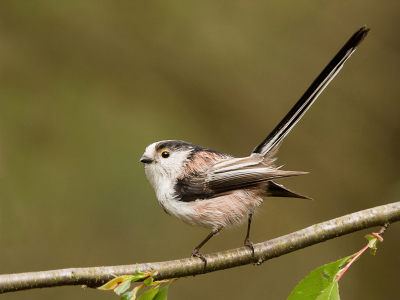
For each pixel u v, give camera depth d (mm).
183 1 13555
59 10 13367
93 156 12125
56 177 11688
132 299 4250
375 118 12672
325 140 12750
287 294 11219
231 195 6160
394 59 12945
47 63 13086
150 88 13352
